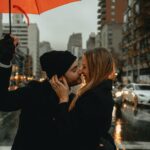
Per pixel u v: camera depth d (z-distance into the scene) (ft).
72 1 13.09
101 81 11.20
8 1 13.29
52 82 10.92
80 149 10.77
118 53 453.58
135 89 102.01
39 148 10.75
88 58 11.57
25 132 10.86
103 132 10.91
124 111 88.53
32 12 13.42
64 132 10.52
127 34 393.09
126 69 405.59
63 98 10.84
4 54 10.64
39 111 10.82
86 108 10.67
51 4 13.16
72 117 10.68
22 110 11.01
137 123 63.41
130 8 373.20
